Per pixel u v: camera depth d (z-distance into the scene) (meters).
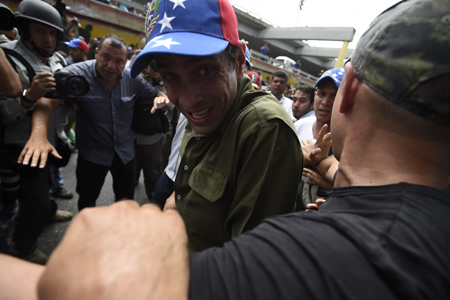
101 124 1.87
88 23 4.88
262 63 14.95
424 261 0.29
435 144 0.38
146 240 0.29
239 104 0.92
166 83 0.88
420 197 0.36
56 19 1.55
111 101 1.88
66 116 1.87
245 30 23.02
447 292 0.28
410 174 0.39
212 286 0.30
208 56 0.71
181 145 1.21
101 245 0.27
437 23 0.33
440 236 0.31
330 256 0.30
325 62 29.42
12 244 1.91
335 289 0.28
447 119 0.34
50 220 2.22
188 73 0.78
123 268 0.25
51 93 1.42
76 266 0.25
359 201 0.39
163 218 0.34
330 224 0.34
